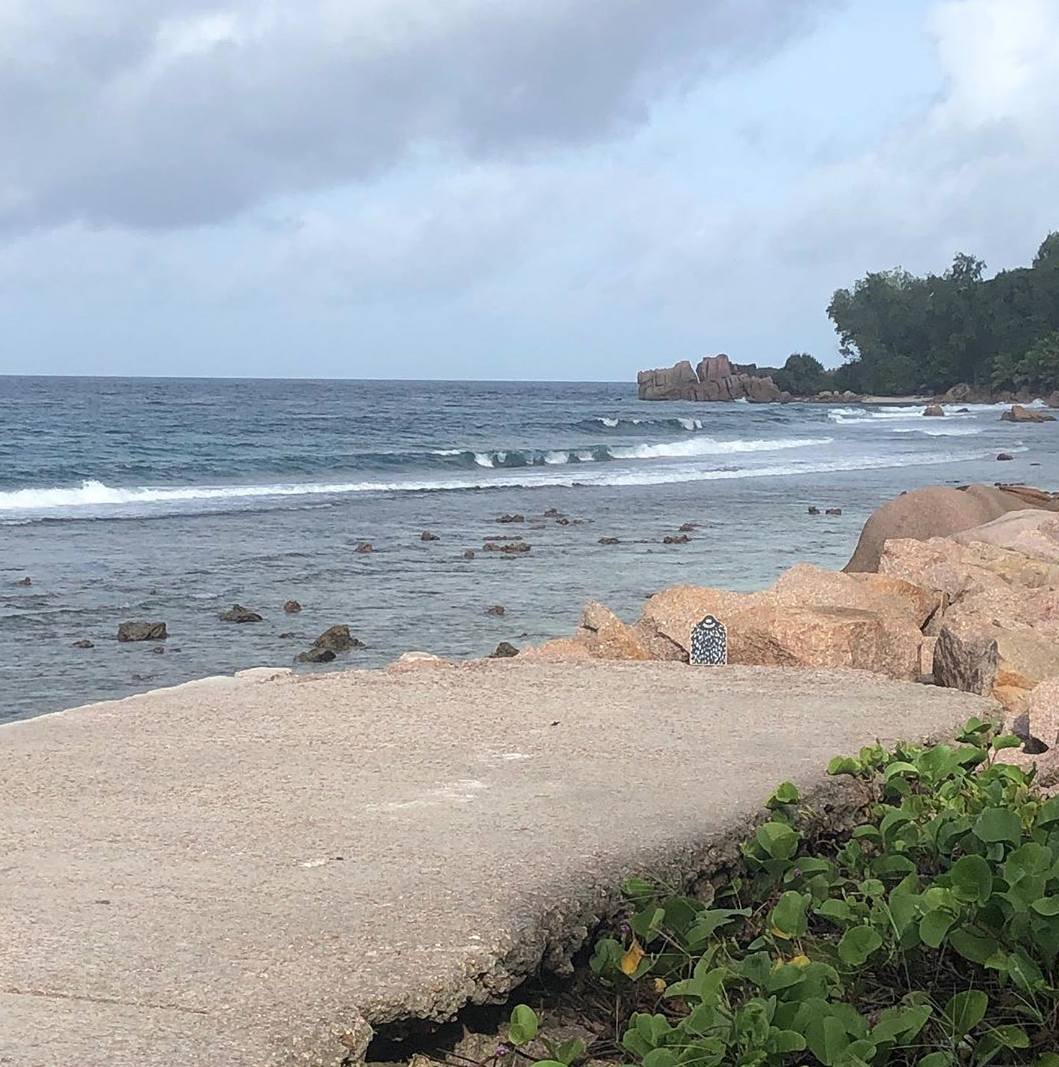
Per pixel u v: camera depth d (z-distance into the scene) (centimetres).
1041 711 611
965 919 354
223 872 419
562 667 766
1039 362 15150
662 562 2180
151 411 8569
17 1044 310
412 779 525
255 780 529
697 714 637
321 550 2397
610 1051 354
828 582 927
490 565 2178
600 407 11412
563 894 394
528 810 477
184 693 705
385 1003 334
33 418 7294
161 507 3184
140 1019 322
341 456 4538
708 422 8725
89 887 408
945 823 411
